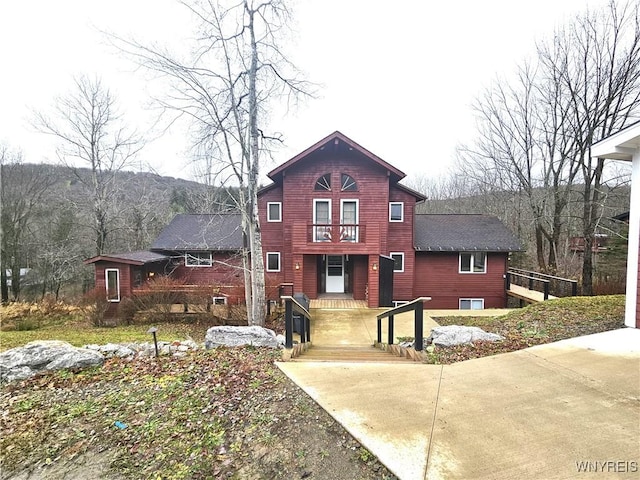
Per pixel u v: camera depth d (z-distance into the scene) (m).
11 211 18.53
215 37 9.14
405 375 3.81
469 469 2.11
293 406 3.13
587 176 14.05
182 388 3.78
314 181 13.15
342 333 9.00
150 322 12.05
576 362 4.02
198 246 14.53
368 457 2.33
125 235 22.61
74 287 21.02
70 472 2.56
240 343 5.72
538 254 17.12
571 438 2.42
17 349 4.74
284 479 2.26
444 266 14.32
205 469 2.46
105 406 3.51
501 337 5.43
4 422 3.30
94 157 18.45
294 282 12.35
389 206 13.93
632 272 5.63
